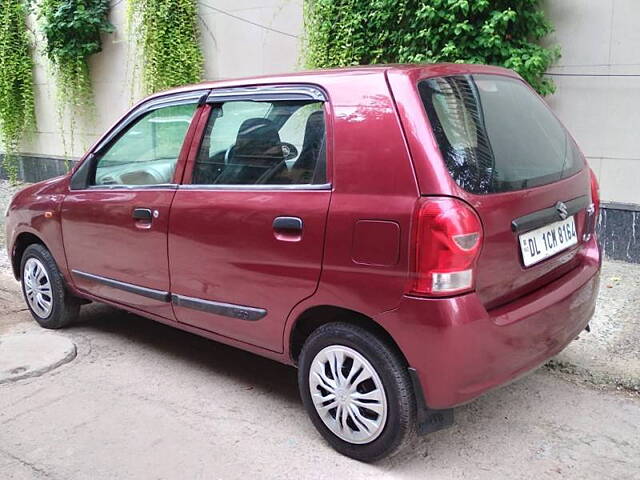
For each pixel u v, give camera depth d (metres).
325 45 6.92
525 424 3.39
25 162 11.52
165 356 4.39
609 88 5.68
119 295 4.24
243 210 3.32
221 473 3.00
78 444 3.28
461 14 5.75
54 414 3.59
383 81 2.94
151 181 3.97
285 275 3.14
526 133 3.28
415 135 2.75
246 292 3.37
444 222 2.60
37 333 4.82
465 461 3.07
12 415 3.59
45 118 11.12
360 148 2.90
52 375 4.10
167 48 8.69
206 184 3.62
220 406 3.66
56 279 4.73
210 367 4.21
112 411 3.61
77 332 4.86
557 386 3.79
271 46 7.89
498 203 2.80
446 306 2.62
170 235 3.72
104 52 9.84
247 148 3.44
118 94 9.77
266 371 4.14
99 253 4.29
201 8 8.55
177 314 3.85
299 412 3.58
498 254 2.79
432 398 2.71
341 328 2.98
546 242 3.10
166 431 3.39
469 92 3.10
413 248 2.66
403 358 2.83
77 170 4.50
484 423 3.42
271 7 7.79
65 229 4.51
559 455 3.11
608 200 5.86
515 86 3.53
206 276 3.57
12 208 5.03
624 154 5.71
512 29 5.82
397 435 2.86
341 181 2.94
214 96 3.70
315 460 3.09
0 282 6.26
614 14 5.54
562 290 3.13
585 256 3.50
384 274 2.76
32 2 10.35
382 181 2.80
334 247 2.91
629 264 5.74
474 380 2.71
